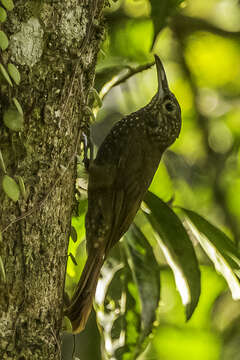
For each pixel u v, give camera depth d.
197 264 9.55
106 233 9.55
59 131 7.22
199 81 16.33
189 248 9.54
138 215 14.10
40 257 7.14
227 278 9.84
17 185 6.64
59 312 7.47
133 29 13.79
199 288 9.57
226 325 16.42
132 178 9.89
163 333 16.77
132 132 10.28
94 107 8.72
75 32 7.28
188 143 16.17
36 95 7.00
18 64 6.88
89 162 9.16
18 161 6.91
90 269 9.17
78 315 8.54
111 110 15.38
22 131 6.92
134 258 10.02
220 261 9.82
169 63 15.95
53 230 7.28
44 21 7.03
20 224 6.96
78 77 7.40
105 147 10.05
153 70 15.65
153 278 9.98
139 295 9.92
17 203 6.90
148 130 10.41
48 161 7.14
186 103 16.11
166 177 15.12
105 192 9.59
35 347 7.12
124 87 15.24
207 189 15.79
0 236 6.59
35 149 7.04
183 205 15.36
